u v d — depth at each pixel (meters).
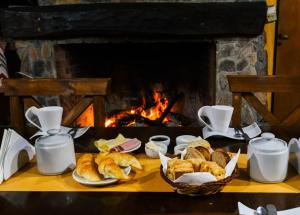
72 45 2.88
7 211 0.88
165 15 2.53
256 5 2.53
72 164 1.09
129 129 1.47
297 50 3.37
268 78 1.64
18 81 1.72
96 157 1.05
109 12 2.56
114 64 3.19
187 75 3.20
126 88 3.29
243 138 1.30
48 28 2.64
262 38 2.71
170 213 0.85
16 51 2.92
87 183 0.97
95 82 1.68
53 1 2.79
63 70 2.94
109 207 0.88
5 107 2.98
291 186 0.96
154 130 1.45
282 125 1.57
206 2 2.65
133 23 2.57
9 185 1.01
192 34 2.58
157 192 0.95
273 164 0.96
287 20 3.30
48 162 1.05
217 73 2.73
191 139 1.25
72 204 0.90
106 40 2.75
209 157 1.02
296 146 1.05
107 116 3.20
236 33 2.59
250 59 2.71
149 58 3.13
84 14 2.57
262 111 1.66
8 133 1.10
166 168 0.96
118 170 0.97
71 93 1.70
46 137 1.10
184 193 0.91
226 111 1.30
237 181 0.99
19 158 1.11
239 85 1.66
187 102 3.26
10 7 2.78
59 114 1.35
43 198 0.93
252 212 0.82
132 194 0.94
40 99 2.92
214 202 0.89
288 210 0.83
